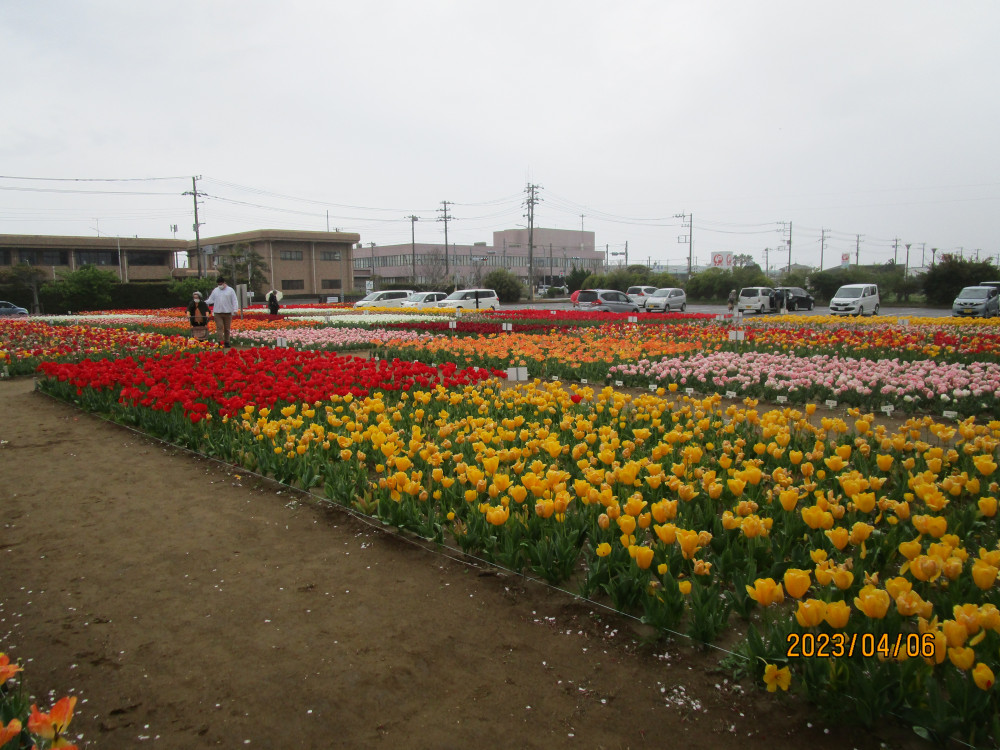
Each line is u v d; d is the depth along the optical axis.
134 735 2.98
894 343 15.20
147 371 10.34
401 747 2.90
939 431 5.62
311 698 3.23
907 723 2.91
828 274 61.41
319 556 4.80
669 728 2.99
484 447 5.82
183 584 4.40
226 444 6.99
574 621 3.88
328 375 9.13
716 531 4.36
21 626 3.90
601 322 25.14
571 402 8.12
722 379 9.84
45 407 9.93
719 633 3.67
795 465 5.59
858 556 4.00
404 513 5.00
